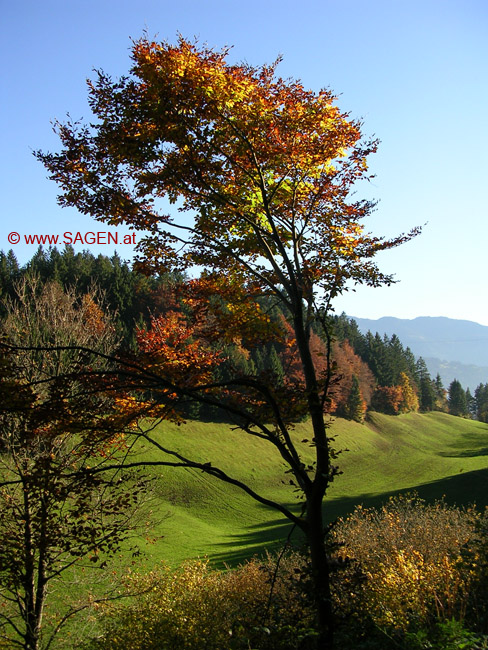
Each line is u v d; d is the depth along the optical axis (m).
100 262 77.38
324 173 8.30
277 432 7.25
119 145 6.95
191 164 7.29
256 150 7.57
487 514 11.87
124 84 6.93
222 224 8.30
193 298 8.96
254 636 5.93
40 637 9.98
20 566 8.85
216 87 6.73
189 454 46.22
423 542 11.19
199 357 8.43
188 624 10.53
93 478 6.43
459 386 139.38
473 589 7.03
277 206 8.50
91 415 6.77
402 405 103.94
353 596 7.68
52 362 11.24
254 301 9.00
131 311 58.59
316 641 5.84
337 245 7.92
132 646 10.50
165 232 7.94
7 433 9.53
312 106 7.36
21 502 9.84
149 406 7.41
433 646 5.13
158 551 23.78
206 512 36.78
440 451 74.31
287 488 44.66
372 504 38.09
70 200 7.59
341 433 69.44
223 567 22.56
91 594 11.97
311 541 6.47
